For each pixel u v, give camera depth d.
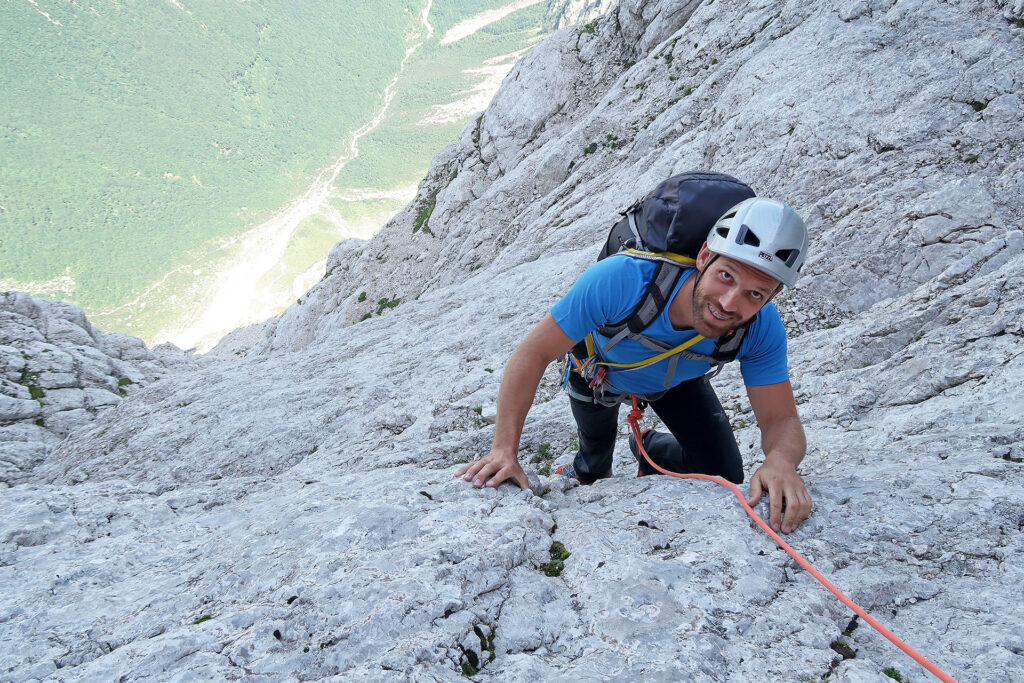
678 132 22.55
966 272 6.69
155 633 3.00
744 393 7.12
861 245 9.12
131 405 16.69
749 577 2.87
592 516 3.53
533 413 8.62
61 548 4.71
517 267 18.72
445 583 2.87
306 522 3.57
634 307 2.99
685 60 25.42
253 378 16.06
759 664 2.42
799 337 8.36
